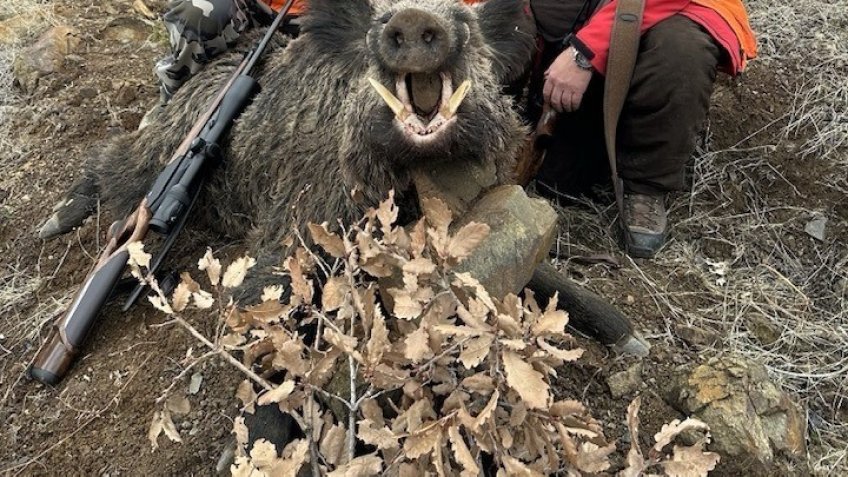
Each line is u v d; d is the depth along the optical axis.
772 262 1.46
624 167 1.45
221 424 1.11
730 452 1.05
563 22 1.50
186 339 1.23
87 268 1.45
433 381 0.89
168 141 1.48
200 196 1.42
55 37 1.98
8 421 1.20
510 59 1.20
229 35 1.46
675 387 1.14
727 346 1.27
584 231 1.50
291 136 1.20
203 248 1.44
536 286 1.21
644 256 1.44
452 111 0.94
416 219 1.12
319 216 1.12
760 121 1.64
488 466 0.95
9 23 2.10
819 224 1.50
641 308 1.32
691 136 1.38
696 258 1.46
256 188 1.31
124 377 1.21
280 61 1.33
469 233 0.84
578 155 1.56
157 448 1.10
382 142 1.00
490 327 0.78
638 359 1.20
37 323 1.35
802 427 1.13
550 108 1.42
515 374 0.75
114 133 1.69
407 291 0.82
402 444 0.84
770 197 1.55
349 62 1.11
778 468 1.05
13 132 1.80
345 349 0.80
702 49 1.31
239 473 0.76
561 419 0.84
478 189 1.06
